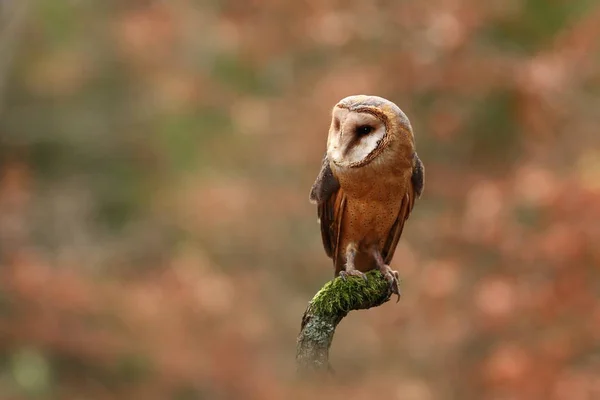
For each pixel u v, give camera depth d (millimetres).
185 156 19000
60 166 21438
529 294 11688
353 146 4891
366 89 15281
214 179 17594
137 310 15891
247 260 16703
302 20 17312
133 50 19953
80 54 21422
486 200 12930
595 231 11516
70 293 16062
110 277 17406
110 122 21062
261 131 17203
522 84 14172
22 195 19297
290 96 17391
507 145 15047
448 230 13547
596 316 11320
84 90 21578
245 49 18062
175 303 15828
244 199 16734
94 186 20453
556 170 13266
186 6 19984
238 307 15906
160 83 19406
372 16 15930
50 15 21625
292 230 16672
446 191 14766
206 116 18797
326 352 4512
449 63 14742
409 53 15039
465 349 12594
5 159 21484
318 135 16219
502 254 12398
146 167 20094
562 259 11602
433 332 12945
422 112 15383
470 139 15164
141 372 15352
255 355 15391
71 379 15469
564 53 14703
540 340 11586
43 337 15570
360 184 4945
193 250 16609
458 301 12852
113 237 19344
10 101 21641
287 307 16047
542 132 14102
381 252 5410
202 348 15297
